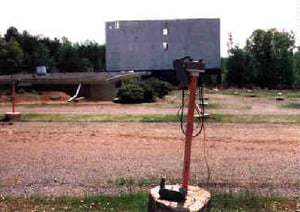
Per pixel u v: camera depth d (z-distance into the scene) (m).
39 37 74.88
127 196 8.64
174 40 68.56
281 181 10.06
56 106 30.80
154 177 10.50
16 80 38.06
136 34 69.19
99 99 37.97
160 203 5.25
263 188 9.45
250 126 19.86
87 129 19.25
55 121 22.12
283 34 70.25
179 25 68.25
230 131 18.25
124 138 16.66
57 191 9.38
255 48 70.69
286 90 57.53
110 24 69.62
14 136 17.39
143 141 15.97
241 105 31.64
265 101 36.16
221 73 69.94
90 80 37.72
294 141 15.75
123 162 12.31
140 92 34.47
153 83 41.97
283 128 19.30
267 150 14.01
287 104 32.66
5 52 65.06
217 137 16.61
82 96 38.44
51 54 74.31
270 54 70.00
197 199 5.40
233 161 12.34
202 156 13.06
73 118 23.06
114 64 70.12
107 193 9.10
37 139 16.58
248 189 9.32
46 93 37.44
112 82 39.72
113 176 10.66
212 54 68.19
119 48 69.75
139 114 24.72
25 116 23.75
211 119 21.97
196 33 68.19
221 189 9.34
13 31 73.31
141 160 12.57
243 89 59.22
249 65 70.00
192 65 5.25
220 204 8.03
